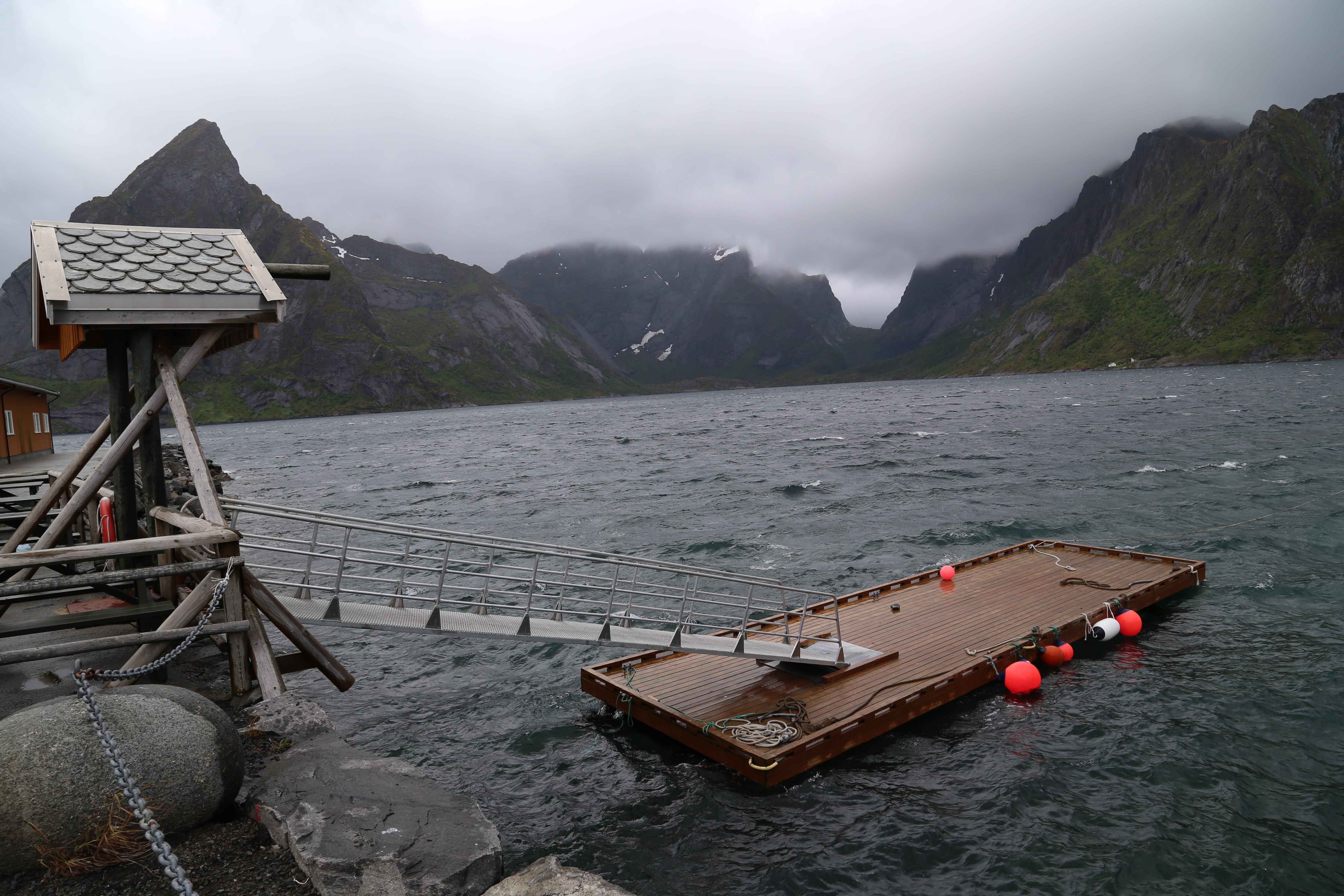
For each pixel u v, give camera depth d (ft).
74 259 21.50
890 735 36.47
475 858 16.60
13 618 28.04
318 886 14.93
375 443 328.49
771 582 38.60
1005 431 206.59
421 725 39.91
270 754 19.17
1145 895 25.41
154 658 21.01
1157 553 71.00
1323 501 86.22
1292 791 30.86
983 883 26.27
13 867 14.14
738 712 36.17
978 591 54.60
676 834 29.63
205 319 21.99
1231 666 43.24
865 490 116.16
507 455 227.20
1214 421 191.93
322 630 54.65
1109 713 38.17
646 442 252.83
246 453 299.58
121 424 25.31
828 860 27.71
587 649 50.24
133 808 14.02
